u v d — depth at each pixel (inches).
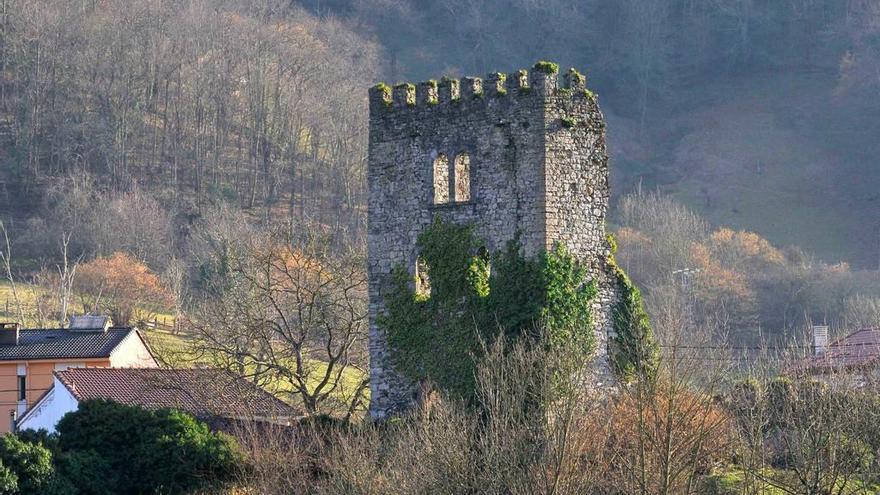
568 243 6136.8
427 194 6378.0
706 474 5674.2
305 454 5890.8
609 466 5447.8
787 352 6643.7
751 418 5757.9
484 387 5718.5
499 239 6176.2
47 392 7258.9
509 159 6186.0
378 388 6407.5
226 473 6112.2
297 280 7391.7
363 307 7362.2
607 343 6195.9
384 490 5315.0
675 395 5472.4
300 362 6924.2
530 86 6176.2
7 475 5792.3
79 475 6038.4
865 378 6284.5
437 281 6289.4
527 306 6067.9
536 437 5349.4
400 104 6476.4
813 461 5477.4
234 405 6884.8
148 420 6230.3
